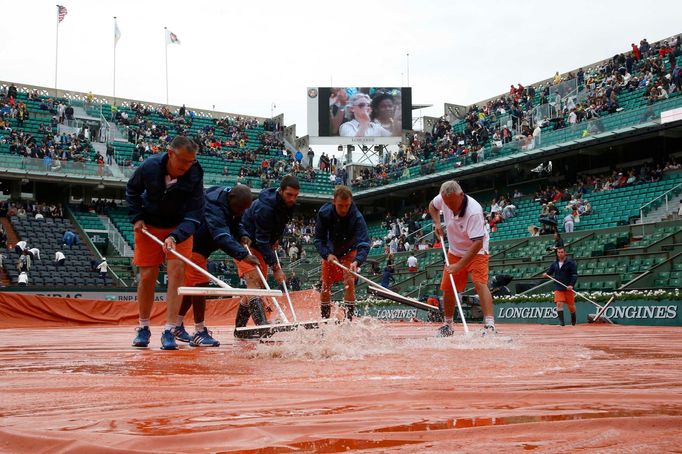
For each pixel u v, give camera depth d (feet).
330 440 4.43
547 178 91.66
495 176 98.58
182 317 19.97
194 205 16.75
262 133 128.26
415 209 106.52
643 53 92.99
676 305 44.06
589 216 71.72
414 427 4.91
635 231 61.98
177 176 16.26
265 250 20.83
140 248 17.22
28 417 5.75
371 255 92.68
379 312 66.64
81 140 102.73
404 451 4.06
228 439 4.51
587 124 78.79
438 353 13.97
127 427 5.08
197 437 4.53
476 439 4.42
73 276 78.59
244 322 21.47
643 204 68.95
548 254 65.72
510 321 54.39
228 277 82.99
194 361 12.48
